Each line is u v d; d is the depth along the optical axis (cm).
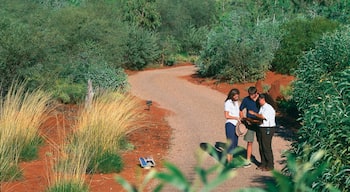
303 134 791
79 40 3391
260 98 1054
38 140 1211
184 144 1341
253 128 1084
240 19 4722
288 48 2761
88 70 2319
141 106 1944
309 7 5925
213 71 2966
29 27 2000
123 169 1062
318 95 1238
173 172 136
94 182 962
